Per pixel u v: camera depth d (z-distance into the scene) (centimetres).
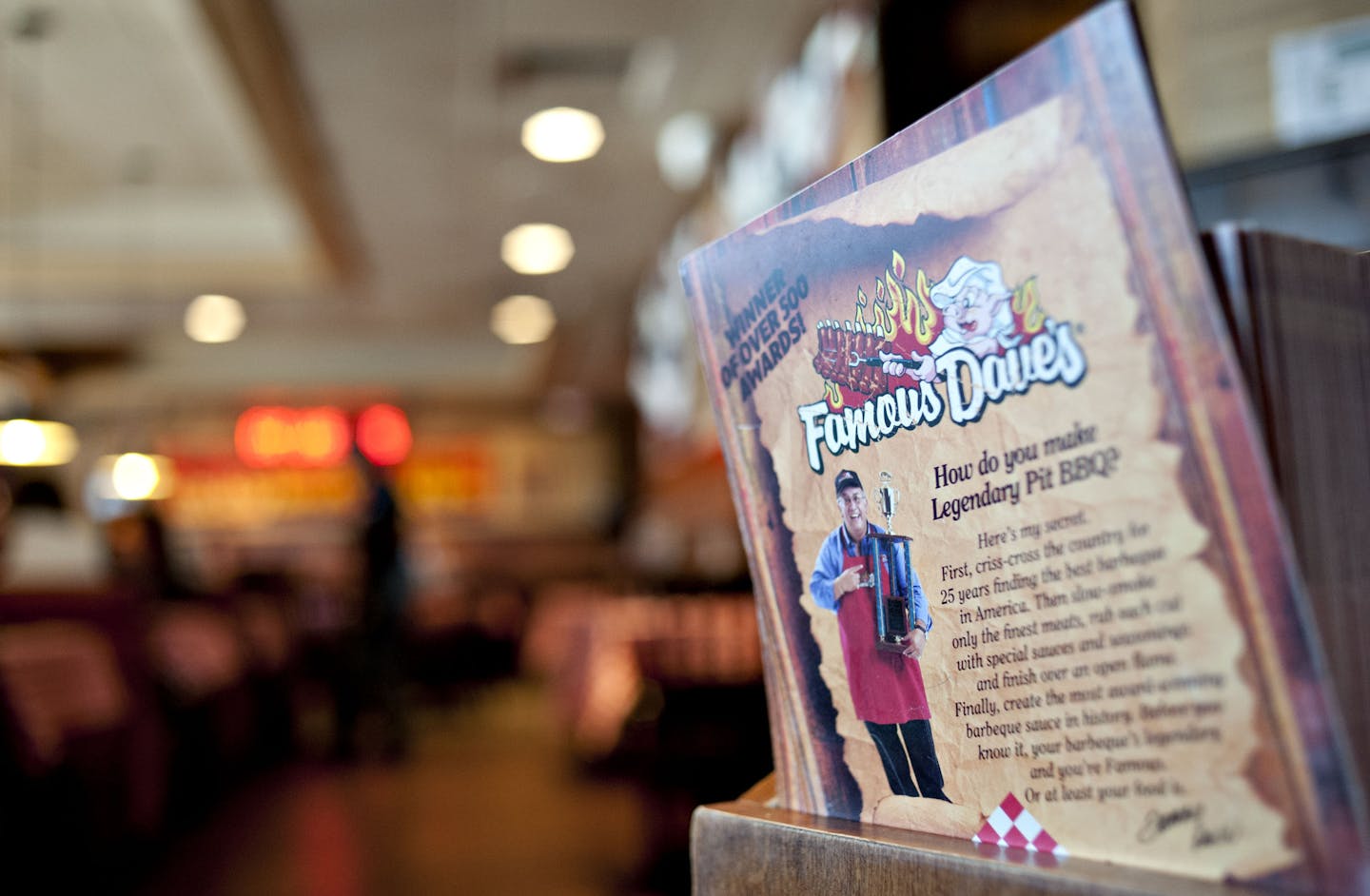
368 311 1000
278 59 497
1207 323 34
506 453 1420
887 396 45
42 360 1105
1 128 662
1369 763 35
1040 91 38
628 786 476
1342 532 36
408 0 455
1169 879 36
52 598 387
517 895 295
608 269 888
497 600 1055
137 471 783
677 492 862
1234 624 34
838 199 46
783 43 491
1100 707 38
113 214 820
